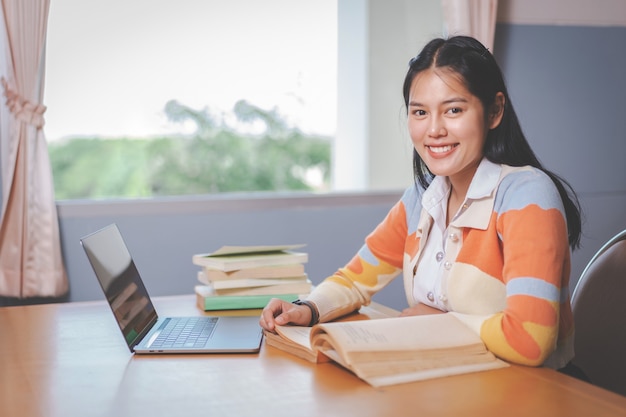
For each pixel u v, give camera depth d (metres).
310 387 1.04
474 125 1.33
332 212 3.28
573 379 1.07
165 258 3.06
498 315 1.20
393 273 1.66
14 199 2.76
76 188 4.04
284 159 4.16
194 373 1.12
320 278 3.28
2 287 2.77
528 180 1.31
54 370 1.15
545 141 3.60
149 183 4.10
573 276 3.65
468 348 1.16
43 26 2.75
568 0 3.56
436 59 1.33
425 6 3.50
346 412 0.93
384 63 3.50
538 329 1.14
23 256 2.78
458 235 1.40
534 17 3.52
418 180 1.58
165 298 1.79
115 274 1.35
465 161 1.35
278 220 3.20
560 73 3.59
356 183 3.57
